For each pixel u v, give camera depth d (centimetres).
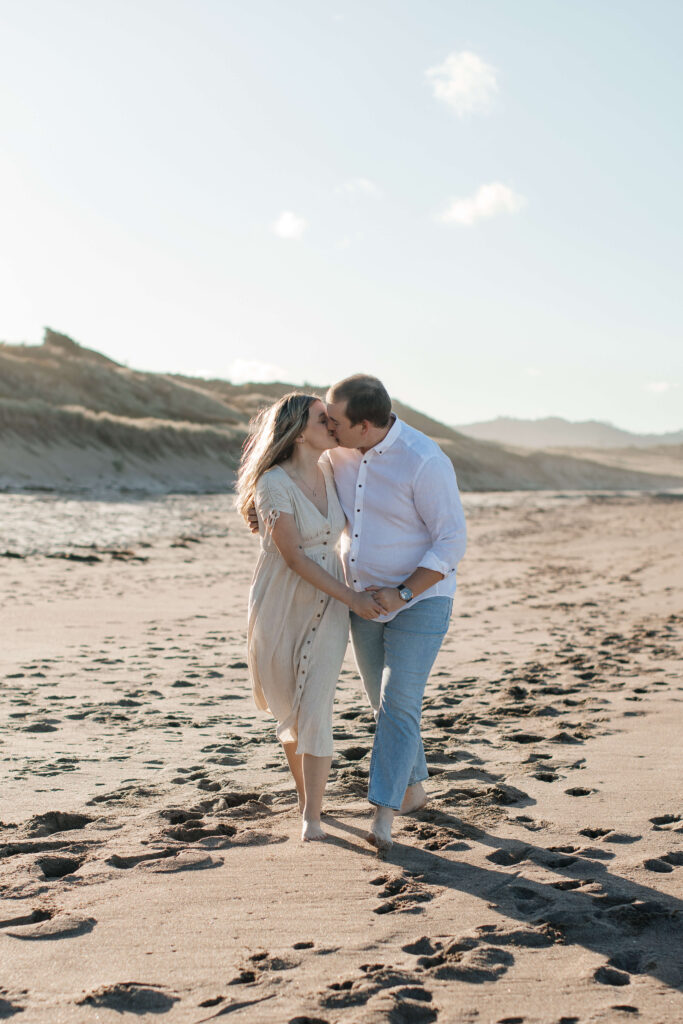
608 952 259
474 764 461
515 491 6556
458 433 10338
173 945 260
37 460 3816
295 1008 225
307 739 353
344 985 238
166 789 414
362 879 313
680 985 241
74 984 237
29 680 654
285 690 359
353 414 343
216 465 4584
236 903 291
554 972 247
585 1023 221
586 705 595
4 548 1542
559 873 318
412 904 291
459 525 350
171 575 1344
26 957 252
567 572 1566
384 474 354
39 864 322
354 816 381
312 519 352
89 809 384
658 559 1788
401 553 359
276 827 366
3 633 836
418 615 351
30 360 6347
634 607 1123
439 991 236
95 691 627
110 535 1900
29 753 472
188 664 734
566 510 3850
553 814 382
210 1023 219
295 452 358
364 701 619
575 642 866
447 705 602
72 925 272
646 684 663
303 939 266
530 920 280
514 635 912
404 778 343
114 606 1027
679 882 309
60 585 1174
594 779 431
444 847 344
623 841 350
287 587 357
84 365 6569
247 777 435
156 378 7269
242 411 7781
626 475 9519
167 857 330
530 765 452
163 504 2952
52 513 2333
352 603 341
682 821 371
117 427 4441
